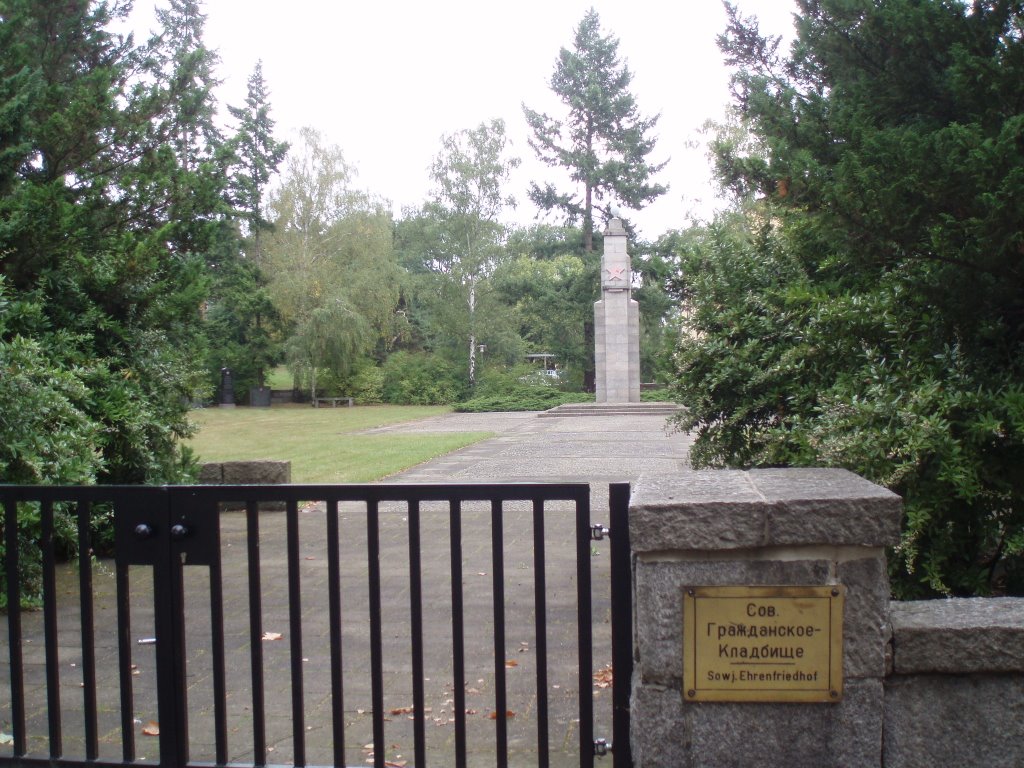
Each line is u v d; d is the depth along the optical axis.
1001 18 5.38
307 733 4.35
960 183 4.57
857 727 3.08
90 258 9.47
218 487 3.58
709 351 6.95
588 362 56.19
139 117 10.17
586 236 54.47
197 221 10.69
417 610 3.50
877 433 4.68
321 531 9.91
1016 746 3.07
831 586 3.06
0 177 8.88
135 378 9.75
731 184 6.89
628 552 3.44
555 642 5.78
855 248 5.27
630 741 3.37
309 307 51.59
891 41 5.80
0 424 6.98
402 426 33.41
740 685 3.10
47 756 3.73
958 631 3.05
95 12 11.23
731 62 7.79
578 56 53.38
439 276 54.78
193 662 5.52
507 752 3.92
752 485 3.34
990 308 5.06
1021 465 4.86
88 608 3.67
